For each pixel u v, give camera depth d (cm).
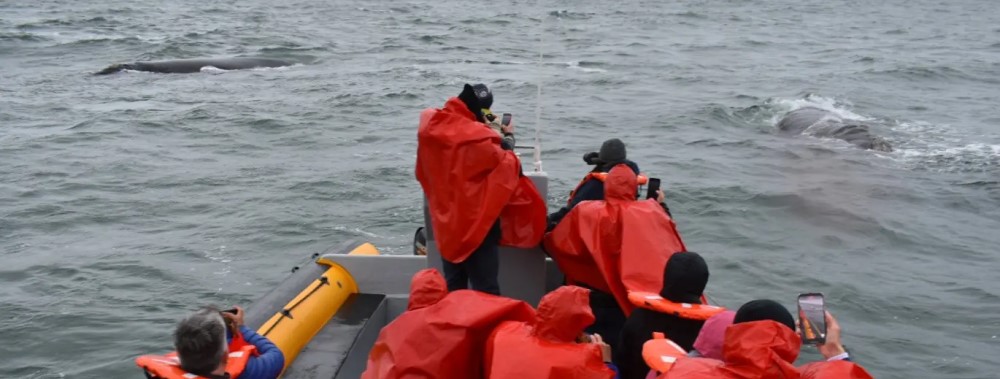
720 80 3406
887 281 1207
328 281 673
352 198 1619
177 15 5969
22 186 1728
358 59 4000
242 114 2538
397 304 682
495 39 4894
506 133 635
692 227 1448
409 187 1698
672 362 395
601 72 3600
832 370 347
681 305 464
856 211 1548
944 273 1248
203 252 1325
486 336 422
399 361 412
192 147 2125
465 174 517
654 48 4544
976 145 2209
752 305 391
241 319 475
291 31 5116
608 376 382
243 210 1549
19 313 1095
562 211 629
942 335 1036
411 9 6906
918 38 5316
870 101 2934
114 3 6694
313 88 3105
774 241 1378
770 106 2756
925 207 1602
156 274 1230
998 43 5009
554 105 2761
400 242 1368
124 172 1847
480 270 549
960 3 8406
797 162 1978
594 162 653
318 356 591
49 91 3053
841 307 1114
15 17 5456
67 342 1017
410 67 3697
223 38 4638
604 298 580
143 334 1036
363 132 2298
